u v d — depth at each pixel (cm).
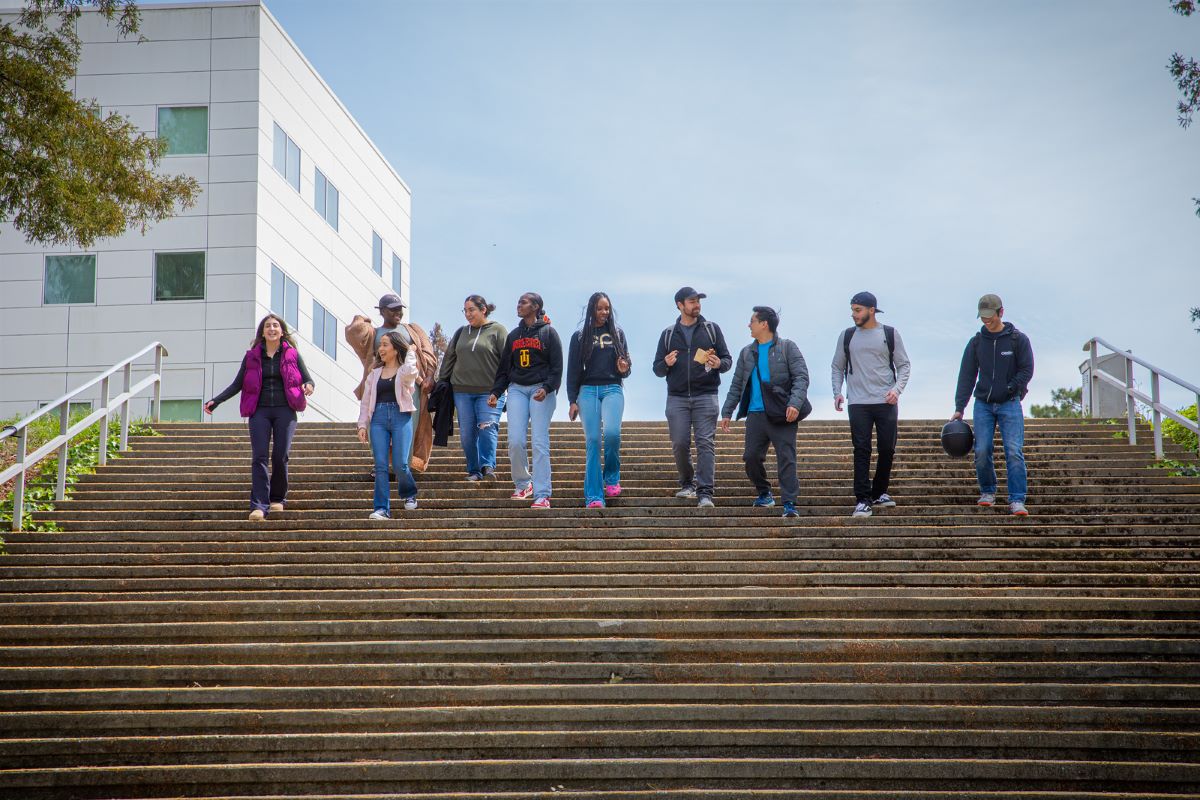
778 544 1022
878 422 1120
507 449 1327
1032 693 788
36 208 1673
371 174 3862
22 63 1659
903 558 1004
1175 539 1027
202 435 1420
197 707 795
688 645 838
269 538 1066
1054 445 1320
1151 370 1297
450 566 974
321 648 840
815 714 775
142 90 3036
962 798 711
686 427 1152
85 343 2952
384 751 758
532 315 1179
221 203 2994
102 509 1159
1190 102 1597
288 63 3234
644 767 736
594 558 1003
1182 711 765
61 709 794
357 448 1344
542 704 795
